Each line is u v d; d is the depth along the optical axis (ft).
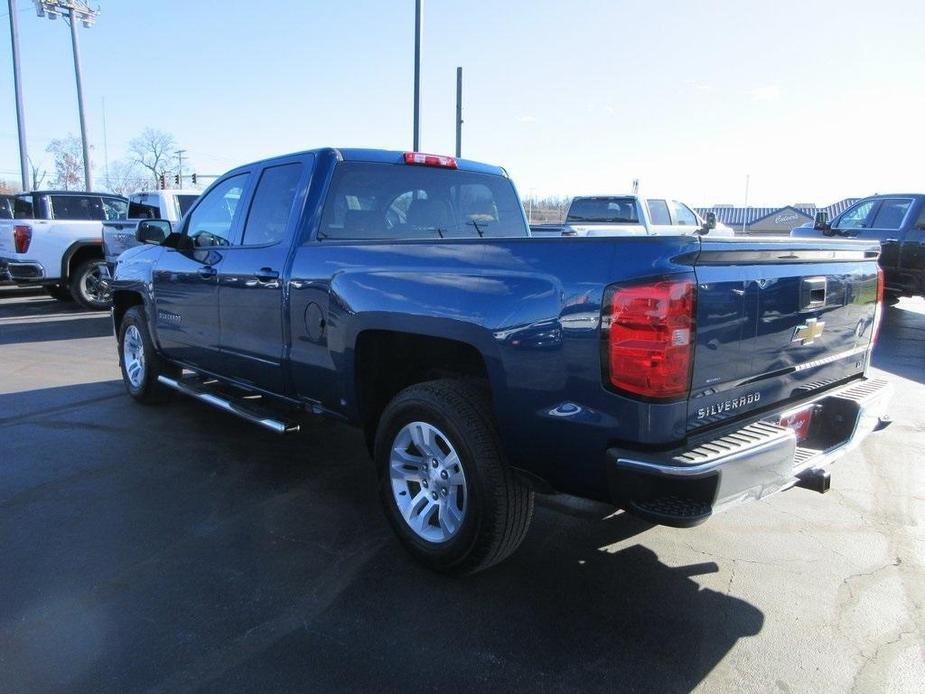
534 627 9.35
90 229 40.88
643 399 8.13
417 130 51.60
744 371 9.18
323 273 12.21
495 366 9.36
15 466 15.21
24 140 83.87
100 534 11.97
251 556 11.25
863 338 12.04
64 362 26.84
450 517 10.41
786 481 9.17
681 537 12.09
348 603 9.89
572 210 48.55
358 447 16.85
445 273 10.12
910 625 9.43
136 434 17.57
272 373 13.94
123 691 7.98
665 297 8.01
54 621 9.34
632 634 9.21
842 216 41.78
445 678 8.28
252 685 8.11
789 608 9.85
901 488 14.25
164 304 17.81
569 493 9.32
